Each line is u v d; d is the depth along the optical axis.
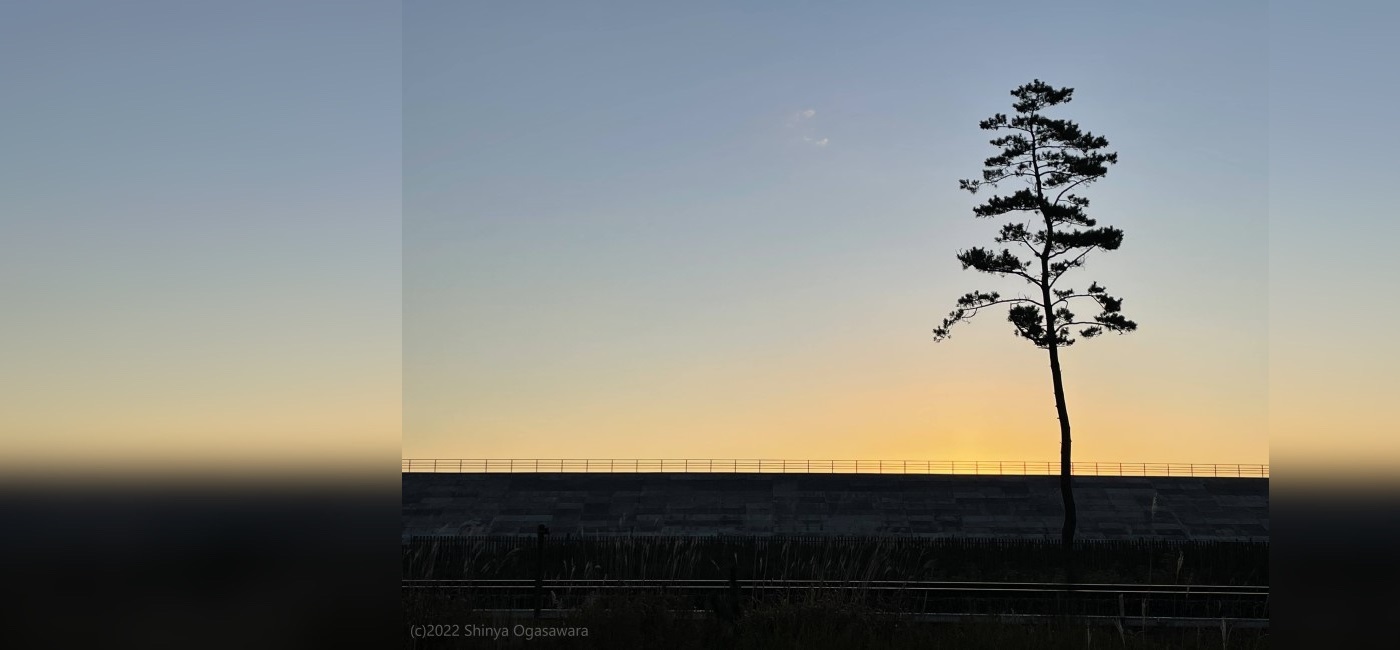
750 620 12.59
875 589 13.84
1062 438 30.67
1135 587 16.97
